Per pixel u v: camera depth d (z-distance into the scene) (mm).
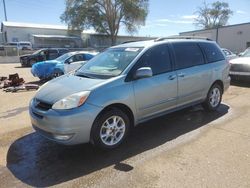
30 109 4562
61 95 4230
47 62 13461
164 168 3898
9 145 4910
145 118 4969
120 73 4629
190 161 4078
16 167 4078
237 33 39469
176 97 5422
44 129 4211
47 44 53062
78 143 4148
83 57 14477
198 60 5988
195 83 5801
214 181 3531
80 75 5020
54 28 55656
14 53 35719
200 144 4684
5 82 11555
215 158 4148
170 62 5352
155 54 5141
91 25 51000
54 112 4055
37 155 4457
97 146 4355
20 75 17281
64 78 5047
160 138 5000
